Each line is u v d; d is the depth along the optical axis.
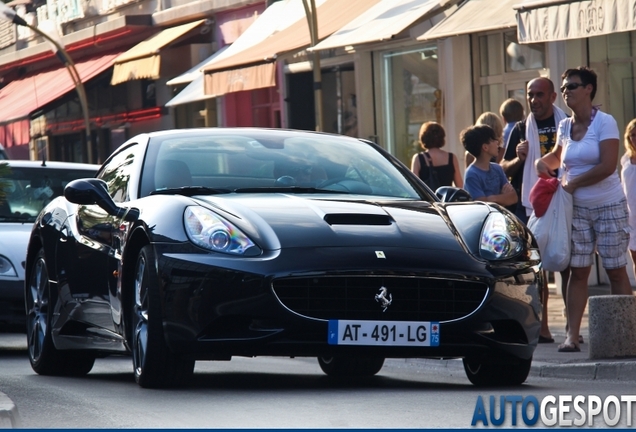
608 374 14.84
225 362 17.98
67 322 15.61
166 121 51.94
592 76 17.20
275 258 12.38
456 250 12.83
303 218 12.96
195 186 14.18
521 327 12.96
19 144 54.47
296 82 42.72
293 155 14.99
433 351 12.53
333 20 35.38
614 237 17.12
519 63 31.25
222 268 12.40
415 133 36.09
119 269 13.75
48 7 66.69
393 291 12.45
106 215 14.75
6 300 19.70
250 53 36.72
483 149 19.70
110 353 14.88
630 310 15.90
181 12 50.38
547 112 19.67
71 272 15.51
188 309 12.48
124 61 49.72
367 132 38.09
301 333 12.29
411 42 35.41
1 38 74.44
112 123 55.94
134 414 11.27
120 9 57.84
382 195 14.52
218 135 15.40
